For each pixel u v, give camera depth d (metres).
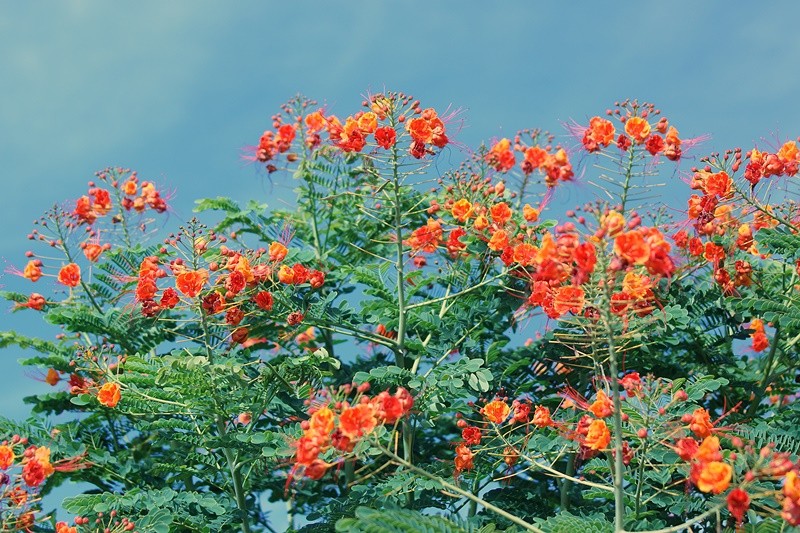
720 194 7.00
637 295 4.61
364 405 4.58
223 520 7.16
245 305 7.40
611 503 7.36
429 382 6.94
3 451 6.12
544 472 7.63
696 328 7.97
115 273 9.02
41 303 8.09
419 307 8.11
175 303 6.83
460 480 7.21
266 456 6.75
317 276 7.48
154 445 8.53
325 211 10.26
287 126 9.05
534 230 7.52
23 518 6.16
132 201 8.98
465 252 8.16
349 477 7.94
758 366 9.10
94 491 7.93
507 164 7.99
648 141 6.57
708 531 6.11
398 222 7.66
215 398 6.75
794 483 4.11
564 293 4.75
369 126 6.96
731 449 6.22
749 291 7.76
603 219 4.41
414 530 4.61
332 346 9.74
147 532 6.55
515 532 5.13
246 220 9.73
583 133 6.71
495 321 8.16
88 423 8.58
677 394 5.17
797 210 7.30
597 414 5.25
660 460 5.55
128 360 7.02
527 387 7.74
